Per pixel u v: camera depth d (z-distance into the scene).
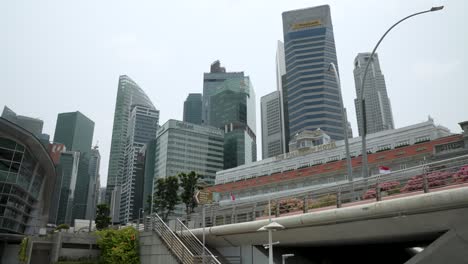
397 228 16.42
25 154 64.31
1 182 59.72
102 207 67.94
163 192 64.25
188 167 177.62
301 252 24.12
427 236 18.12
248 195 89.38
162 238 25.25
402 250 28.48
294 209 21.69
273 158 102.56
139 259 26.77
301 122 195.62
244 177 108.38
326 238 19.66
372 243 22.28
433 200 14.33
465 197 13.55
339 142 91.25
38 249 29.41
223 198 93.75
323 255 25.42
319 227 18.92
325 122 190.50
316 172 79.94
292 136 198.50
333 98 198.12
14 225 66.00
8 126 59.22
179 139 179.62
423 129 77.56
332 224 18.22
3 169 60.12
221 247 25.38
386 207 15.72
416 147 65.50
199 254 24.17
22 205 69.50
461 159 18.19
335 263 25.89
